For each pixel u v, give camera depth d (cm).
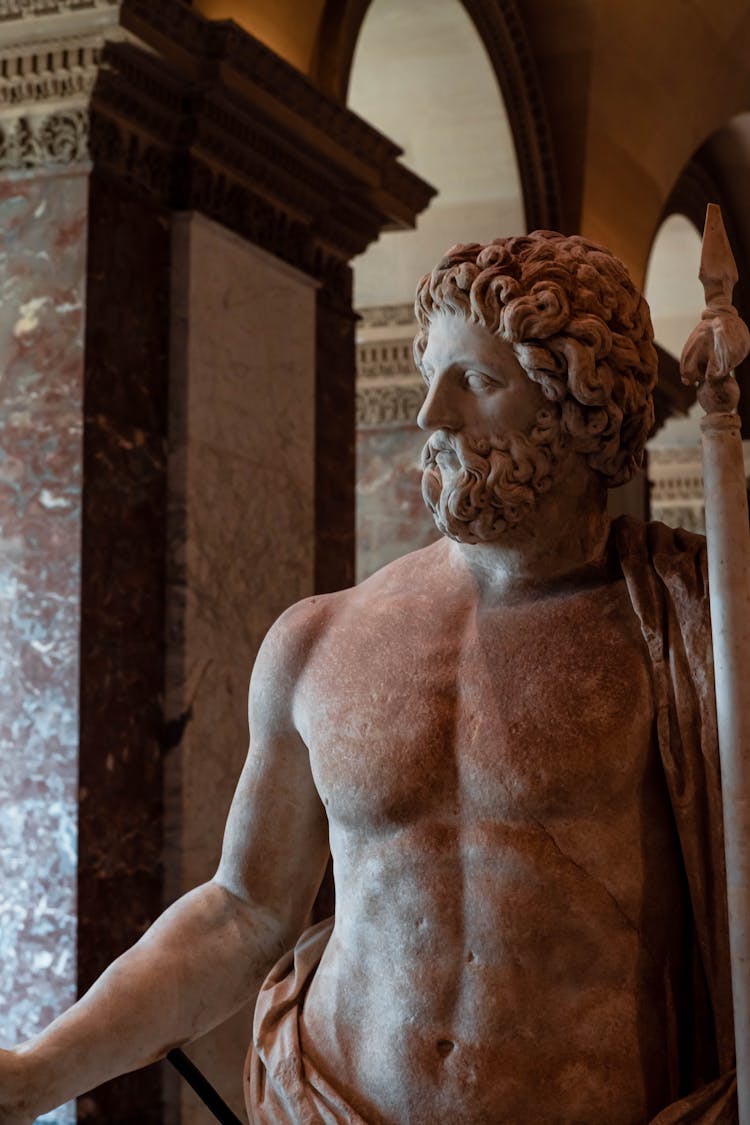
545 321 163
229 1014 185
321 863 188
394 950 164
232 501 561
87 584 499
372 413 888
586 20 809
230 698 550
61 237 512
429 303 172
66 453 503
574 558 171
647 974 161
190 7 526
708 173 1064
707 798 161
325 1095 164
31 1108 167
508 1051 157
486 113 793
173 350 546
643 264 907
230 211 573
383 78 786
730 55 900
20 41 511
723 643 158
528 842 160
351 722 171
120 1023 174
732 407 161
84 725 493
